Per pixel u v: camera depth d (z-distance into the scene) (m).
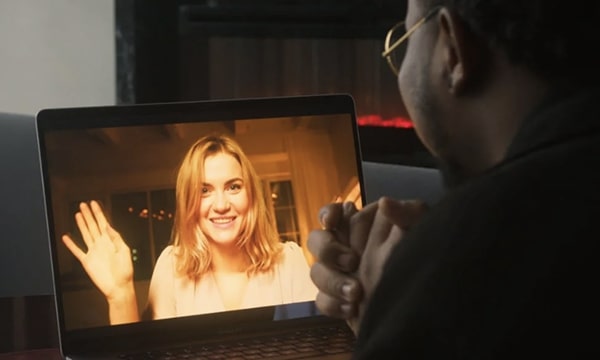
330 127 1.35
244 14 3.88
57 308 1.21
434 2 0.77
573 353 0.57
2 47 3.94
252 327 1.28
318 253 1.01
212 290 1.27
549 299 0.58
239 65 3.93
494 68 0.70
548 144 0.64
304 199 1.32
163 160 1.27
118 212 1.25
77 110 1.25
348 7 3.88
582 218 0.59
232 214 1.29
